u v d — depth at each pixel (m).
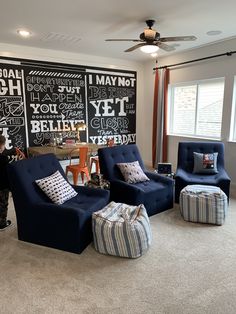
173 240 2.70
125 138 6.30
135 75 6.18
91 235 2.65
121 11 3.15
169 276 2.12
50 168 3.04
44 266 2.27
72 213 2.40
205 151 4.18
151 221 3.16
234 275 2.13
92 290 1.96
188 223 3.11
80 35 4.07
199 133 5.41
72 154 4.70
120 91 6.01
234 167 4.64
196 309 1.77
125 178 3.48
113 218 2.49
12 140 4.80
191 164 4.16
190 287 1.99
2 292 1.94
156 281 2.06
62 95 5.23
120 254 2.38
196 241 2.68
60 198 2.70
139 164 3.84
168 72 5.59
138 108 6.40
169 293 1.92
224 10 3.14
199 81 5.16
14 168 2.58
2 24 3.53
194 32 4.00
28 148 4.89
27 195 2.59
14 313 1.74
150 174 3.76
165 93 5.69
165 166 4.14
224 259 2.36
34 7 2.99
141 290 1.96
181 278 2.09
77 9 3.07
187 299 1.86
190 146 4.25
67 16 3.28
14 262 2.33
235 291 1.94
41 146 5.04
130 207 2.75
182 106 5.68
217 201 3.01
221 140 4.81
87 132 5.69
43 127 5.11
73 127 5.47
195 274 2.14
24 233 2.68
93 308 1.78
